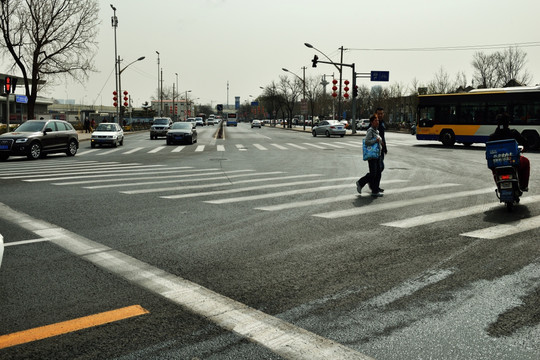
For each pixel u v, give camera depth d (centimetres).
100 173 1397
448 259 527
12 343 329
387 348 321
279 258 536
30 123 2027
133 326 356
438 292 427
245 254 553
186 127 3044
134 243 604
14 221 737
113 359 307
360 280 461
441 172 1399
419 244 590
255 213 792
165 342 330
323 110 9431
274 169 1497
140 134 5050
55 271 489
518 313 379
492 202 881
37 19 3394
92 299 411
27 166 1634
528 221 712
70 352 317
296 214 782
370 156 943
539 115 2253
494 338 336
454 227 679
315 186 1111
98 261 525
